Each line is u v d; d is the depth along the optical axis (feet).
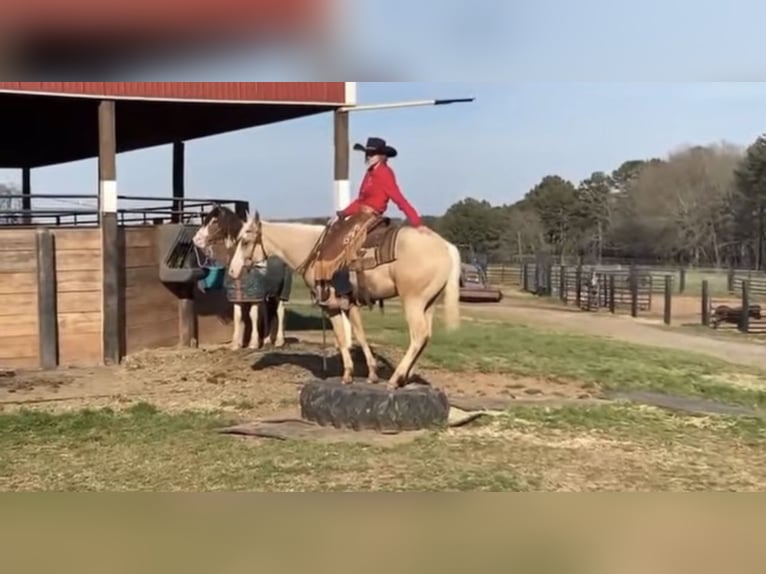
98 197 40.14
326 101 43.32
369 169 26.30
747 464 23.15
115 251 39.78
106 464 21.86
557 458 22.99
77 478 20.40
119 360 40.09
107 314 39.60
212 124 55.21
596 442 25.39
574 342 55.06
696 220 261.44
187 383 34.81
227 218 33.60
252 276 43.45
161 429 26.20
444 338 52.75
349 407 25.63
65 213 48.65
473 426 26.96
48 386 34.12
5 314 37.86
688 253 264.11
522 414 29.09
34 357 38.45
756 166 240.53
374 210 26.08
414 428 25.79
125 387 33.96
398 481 20.02
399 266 25.22
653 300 101.09
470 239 273.75
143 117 51.67
